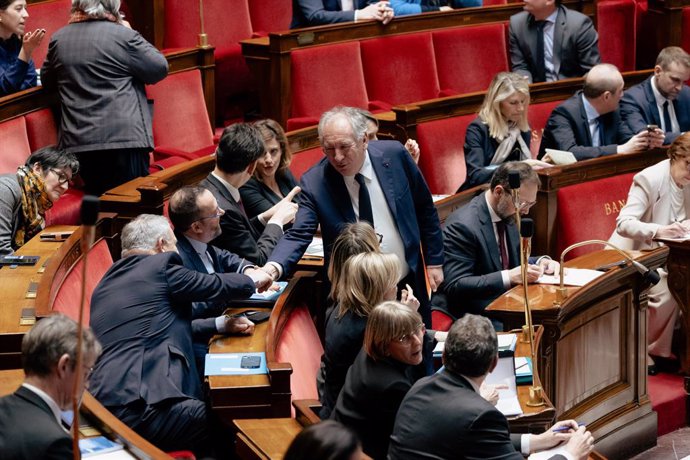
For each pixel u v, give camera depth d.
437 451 10.48
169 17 24.14
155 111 21.25
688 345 18.17
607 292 16.42
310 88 23.14
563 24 25.02
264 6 25.91
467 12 25.33
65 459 8.49
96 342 9.05
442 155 22.02
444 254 16.42
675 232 17.73
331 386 12.20
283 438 11.02
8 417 8.55
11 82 18.22
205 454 12.30
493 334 10.74
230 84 24.83
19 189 15.03
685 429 18.33
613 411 16.84
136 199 16.00
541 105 23.91
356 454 6.84
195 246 13.74
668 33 28.20
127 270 12.58
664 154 20.70
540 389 12.59
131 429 10.91
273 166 16.52
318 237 17.36
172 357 12.29
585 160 19.73
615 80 21.39
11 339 11.73
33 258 14.12
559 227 19.42
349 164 14.18
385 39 24.12
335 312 12.31
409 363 11.26
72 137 18.14
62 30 18.30
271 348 12.59
